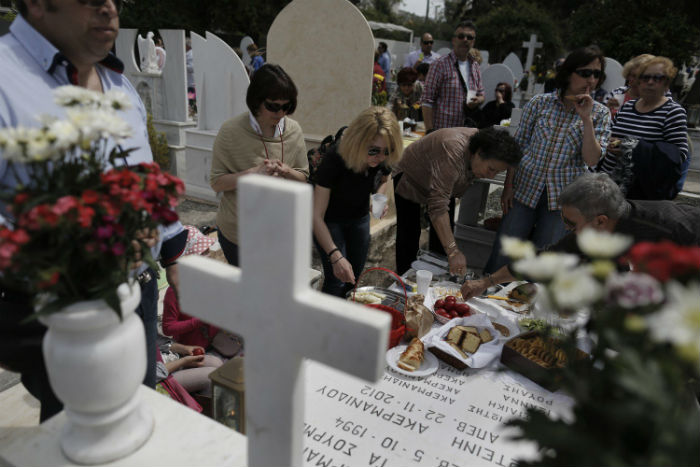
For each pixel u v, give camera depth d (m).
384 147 2.24
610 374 0.62
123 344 0.93
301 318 0.81
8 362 1.17
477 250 4.19
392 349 1.80
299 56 4.22
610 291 0.57
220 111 4.91
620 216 1.72
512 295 2.26
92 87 1.32
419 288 2.27
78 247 0.83
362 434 1.38
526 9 19.53
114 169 0.86
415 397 1.55
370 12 28.30
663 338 0.51
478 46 20.22
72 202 0.76
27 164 0.87
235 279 0.86
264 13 17.86
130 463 1.02
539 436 0.61
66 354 0.90
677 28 12.82
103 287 0.86
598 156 2.82
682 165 2.98
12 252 0.74
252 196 0.76
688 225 1.68
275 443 0.94
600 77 2.69
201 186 5.21
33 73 1.15
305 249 0.79
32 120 1.13
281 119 2.51
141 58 5.81
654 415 0.52
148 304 1.49
